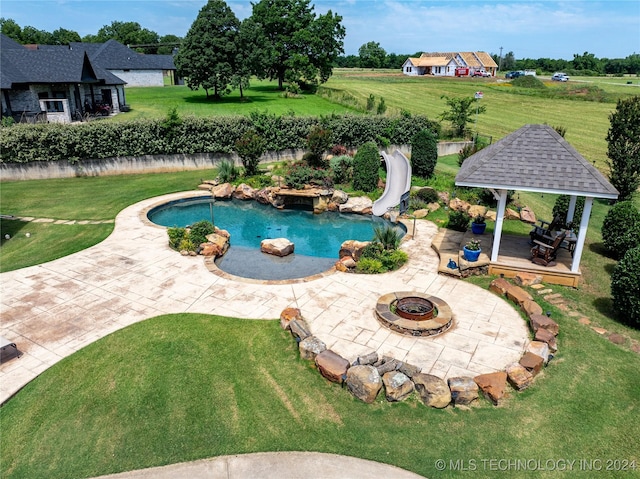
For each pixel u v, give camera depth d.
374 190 24.12
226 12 49.47
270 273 15.87
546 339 10.80
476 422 8.62
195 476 7.62
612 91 64.44
